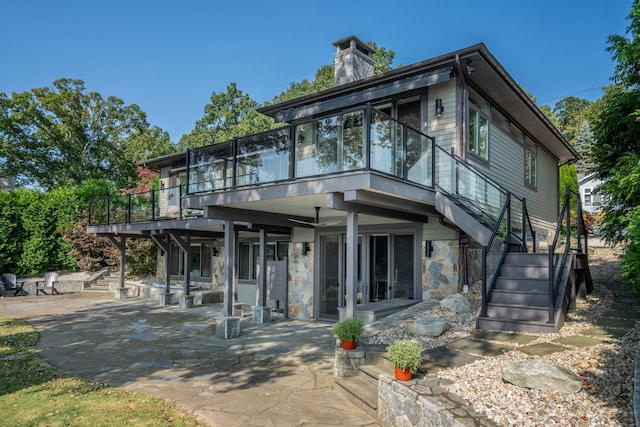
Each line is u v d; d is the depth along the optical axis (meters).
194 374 6.36
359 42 12.68
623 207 7.21
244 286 15.11
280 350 7.91
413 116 10.04
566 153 17.14
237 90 38.84
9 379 6.05
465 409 3.49
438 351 5.30
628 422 3.07
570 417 3.26
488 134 10.75
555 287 6.40
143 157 37.62
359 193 6.68
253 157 8.34
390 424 4.26
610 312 6.85
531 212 14.02
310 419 4.61
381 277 10.61
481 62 8.84
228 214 9.26
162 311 13.26
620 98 7.82
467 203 8.63
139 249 20.33
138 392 5.47
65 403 4.99
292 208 9.47
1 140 31.83
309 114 11.43
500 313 6.43
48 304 14.93
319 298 11.83
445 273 9.33
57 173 34.59
